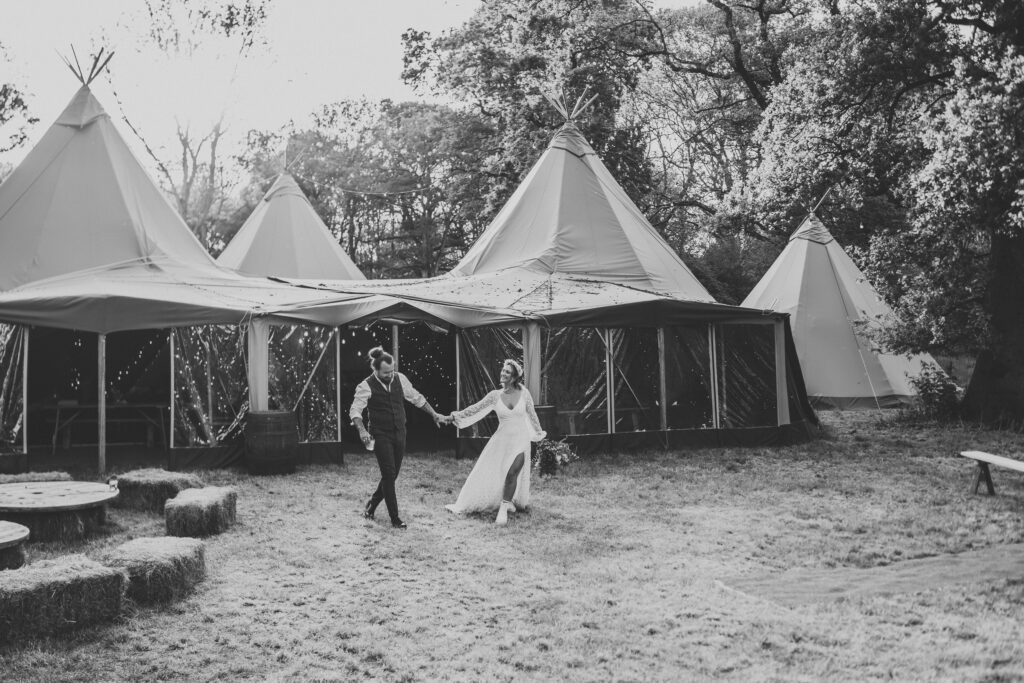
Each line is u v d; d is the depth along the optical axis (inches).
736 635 202.1
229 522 304.7
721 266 1299.2
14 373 416.5
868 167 704.4
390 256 1764.3
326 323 467.8
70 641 193.0
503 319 497.0
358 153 1774.1
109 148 552.7
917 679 175.3
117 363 587.2
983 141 514.3
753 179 788.6
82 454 493.4
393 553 273.7
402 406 321.1
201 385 438.3
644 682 176.2
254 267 778.8
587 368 513.3
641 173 1187.9
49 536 277.9
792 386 581.6
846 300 760.3
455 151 1416.1
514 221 649.0
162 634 199.8
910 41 599.8
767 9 1035.9
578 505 359.3
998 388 638.5
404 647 195.5
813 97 677.3
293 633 202.5
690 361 542.9
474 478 336.8
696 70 1115.9
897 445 546.3
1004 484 414.3
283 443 419.8
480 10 1124.5
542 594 234.7
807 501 373.4
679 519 333.4
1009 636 200.5
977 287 641.6
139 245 526.0
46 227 514.0
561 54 1047.0
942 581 249.3
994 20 576.1
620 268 612.7
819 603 226.5
